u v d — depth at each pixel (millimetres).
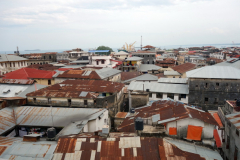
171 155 17719
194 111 24562
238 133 23172
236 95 45781
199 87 47562
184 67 87438
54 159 18188
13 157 18531
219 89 46500
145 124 23453
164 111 25656
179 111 24297
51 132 22266
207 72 47688
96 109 33594
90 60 88750
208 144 21406
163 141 19141
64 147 19156
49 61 130250
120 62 100125
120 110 51281
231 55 127438
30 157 18484
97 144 19172
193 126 21688
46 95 43000
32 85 48719
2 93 45500
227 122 27609
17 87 47438
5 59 83625
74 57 137750
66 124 29000
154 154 17938
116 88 46781
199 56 138750
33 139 21641
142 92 47188
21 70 67062
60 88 47062
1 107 35406
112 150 18531
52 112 32719
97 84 48750
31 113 32500
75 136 21359
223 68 48500
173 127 22266
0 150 19391
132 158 17688
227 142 27359
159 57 133875
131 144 19000
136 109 32062
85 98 41562
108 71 67062
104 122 34312
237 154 23391
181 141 21766
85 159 17953
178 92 48406
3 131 27375
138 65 95125
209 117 23234
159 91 49312
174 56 171250
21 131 30625
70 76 59688
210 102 47531
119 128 28328
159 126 22969
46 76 62906
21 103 41031
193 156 17969
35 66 95625
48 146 19828
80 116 31094
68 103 42469
